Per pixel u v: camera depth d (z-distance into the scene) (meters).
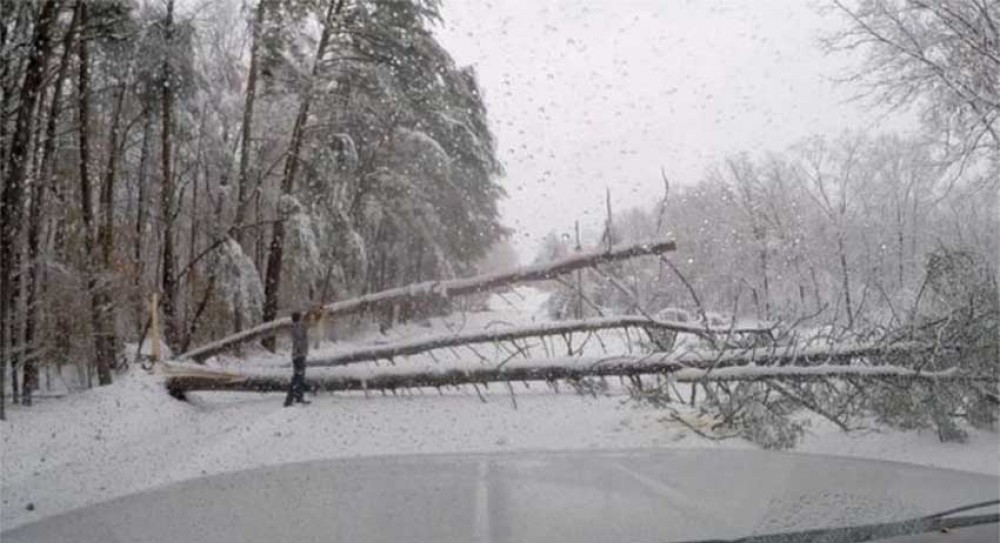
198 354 18.97
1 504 9.57
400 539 2.03
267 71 25.66
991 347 10.75
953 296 11.55
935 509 2.42
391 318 35.56
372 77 25.52
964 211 24.08
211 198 29.08
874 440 10.87
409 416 14.62
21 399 16.97
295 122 26.92
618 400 15.54
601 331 18.98
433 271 36.81
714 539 2.06
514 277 17.45
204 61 26.64
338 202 27.88
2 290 15.80
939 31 16.97
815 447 10.83
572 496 2.51
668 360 14.66
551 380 16.41
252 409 15.76
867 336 12.82
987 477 3.04
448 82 29.44
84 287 18.92
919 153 19.17
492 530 2.11
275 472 3.05
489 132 33.59
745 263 34.19
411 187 32.03
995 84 16.31
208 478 3.04
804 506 2.43
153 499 2.68
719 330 14.88
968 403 10.71
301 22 25.12
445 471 2.98
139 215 24.39
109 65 21.66
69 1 17.95
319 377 16.72
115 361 20.05
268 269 25.55
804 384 11.91
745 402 11.55
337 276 29.83
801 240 35.19
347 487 2.69
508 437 12.62
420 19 25.75
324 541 2.04
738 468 3.06
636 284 22.53
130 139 26.94
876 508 2.42
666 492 2.59
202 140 28.17
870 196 38.25
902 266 31.16
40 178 18.67
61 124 22.14
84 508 2.69
